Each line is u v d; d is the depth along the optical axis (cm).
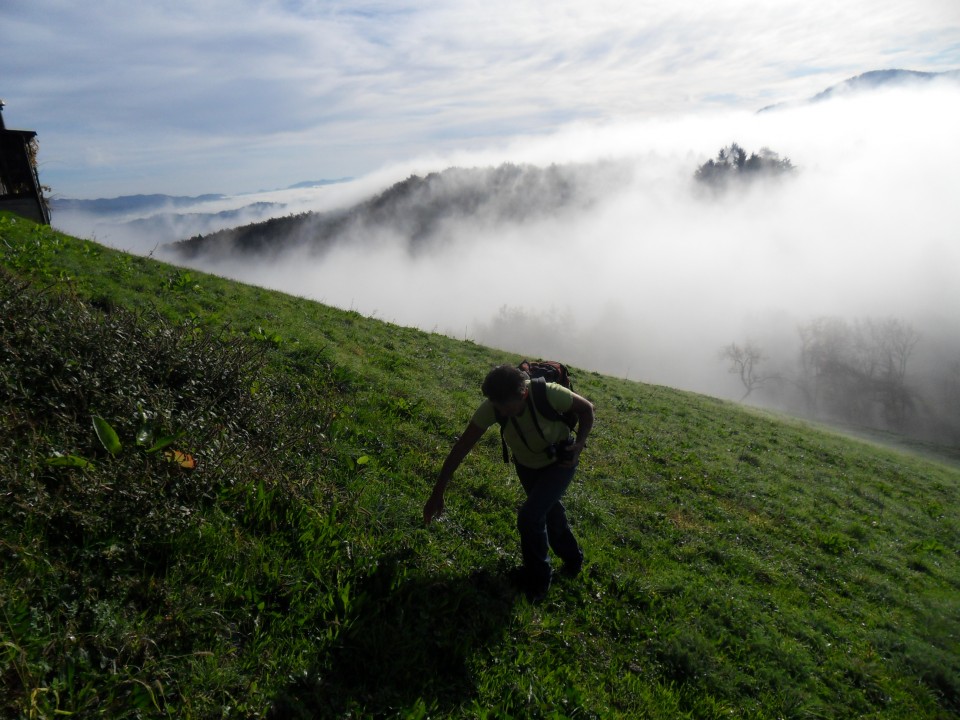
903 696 516
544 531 455
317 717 299
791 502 988
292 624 343
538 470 453
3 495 318
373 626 361
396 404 782
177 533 355
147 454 379
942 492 1542
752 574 662
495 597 448
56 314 483
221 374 529
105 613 293
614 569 549
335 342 1096
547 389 423
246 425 500
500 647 396
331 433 593
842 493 1172
